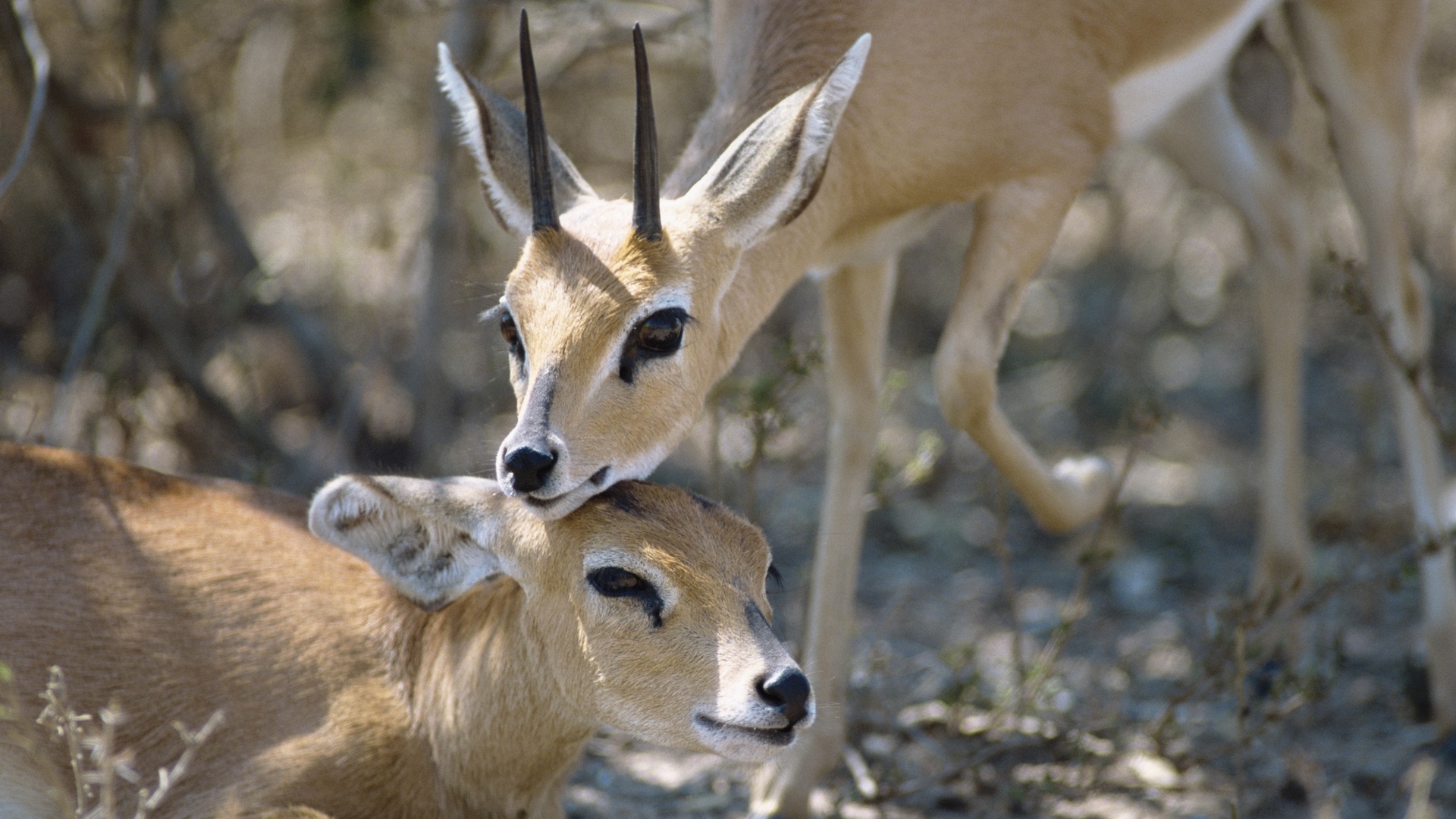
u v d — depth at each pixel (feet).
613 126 54.80
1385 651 38.40
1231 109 37.70
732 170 24.09
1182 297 61.67
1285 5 35.12
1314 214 58.70
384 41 49.37
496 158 24.84
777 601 39.96
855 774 30.17
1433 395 34.86
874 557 45.98
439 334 41.34
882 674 34.58
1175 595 43.21
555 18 42.27
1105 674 37.17
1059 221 29.40
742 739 20.84
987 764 31.50
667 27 42.63
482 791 23.17
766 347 50.60
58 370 41.04
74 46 44.32
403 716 23.16
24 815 21.86
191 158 43.04
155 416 40.57
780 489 38.04
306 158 55.06
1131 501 49.08
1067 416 54.34
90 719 21.66
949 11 27.73
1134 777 30.96
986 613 41.86
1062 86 29.01
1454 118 63.46
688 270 22.89
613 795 30.07
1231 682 32.89
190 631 22.90
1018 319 60.80
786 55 27.30
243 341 44.52
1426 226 56.29
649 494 22.11
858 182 27.45
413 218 52.11
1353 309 33.35
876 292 30.99
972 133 27.96
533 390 21.53
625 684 21.44
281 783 22.09
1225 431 54.19
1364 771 32.14
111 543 23.31
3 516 23.09
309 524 22.30
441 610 23.41
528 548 22.06
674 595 21.21
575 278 22.09
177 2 45.34
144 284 39.91
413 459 41.70
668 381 22.65
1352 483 46.09
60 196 40.91
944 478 49.42
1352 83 33.96
